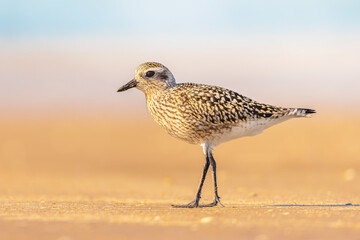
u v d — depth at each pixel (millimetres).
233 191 12867
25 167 17969
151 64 9570
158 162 19219
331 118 28281
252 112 9148
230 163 18703
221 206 9117
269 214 7949
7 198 10883
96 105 35562
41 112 32781
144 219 7445
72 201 10094
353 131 24219
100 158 19953
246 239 6242
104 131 26219
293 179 15375
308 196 11305
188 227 6867
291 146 21453
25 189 13016
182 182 15133
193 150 21484
